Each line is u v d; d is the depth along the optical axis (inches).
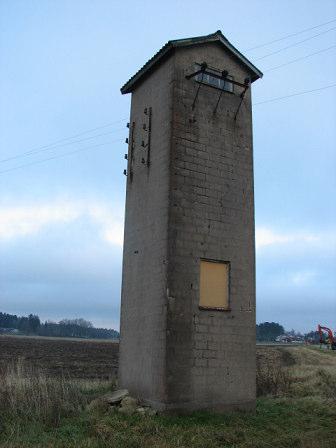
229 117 600.1
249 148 609.0
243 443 410.0
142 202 592.7
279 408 554.9
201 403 509.0
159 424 444.5
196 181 556.1
